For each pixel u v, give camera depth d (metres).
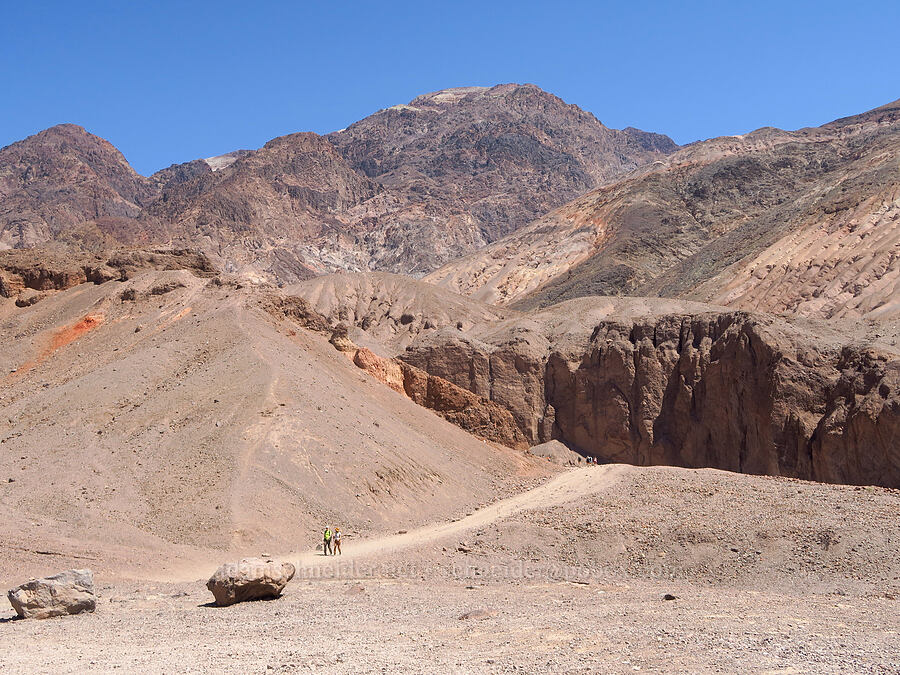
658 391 117.25
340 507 50.91
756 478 54.84
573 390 123.88
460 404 93.25
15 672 20.05
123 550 41.91
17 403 61.94
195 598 32.34
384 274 188.50
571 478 66.25
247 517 46.38
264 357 63.72
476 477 67.12
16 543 40.62
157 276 85.62
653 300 141.88
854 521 41.28
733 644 21.14
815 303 152.00
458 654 20.98
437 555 41.97
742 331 109.81
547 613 26.59
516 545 43.53
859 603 29.39
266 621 26.47
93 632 25.11
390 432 64.50
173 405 58.09
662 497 49.59
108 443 54.25
